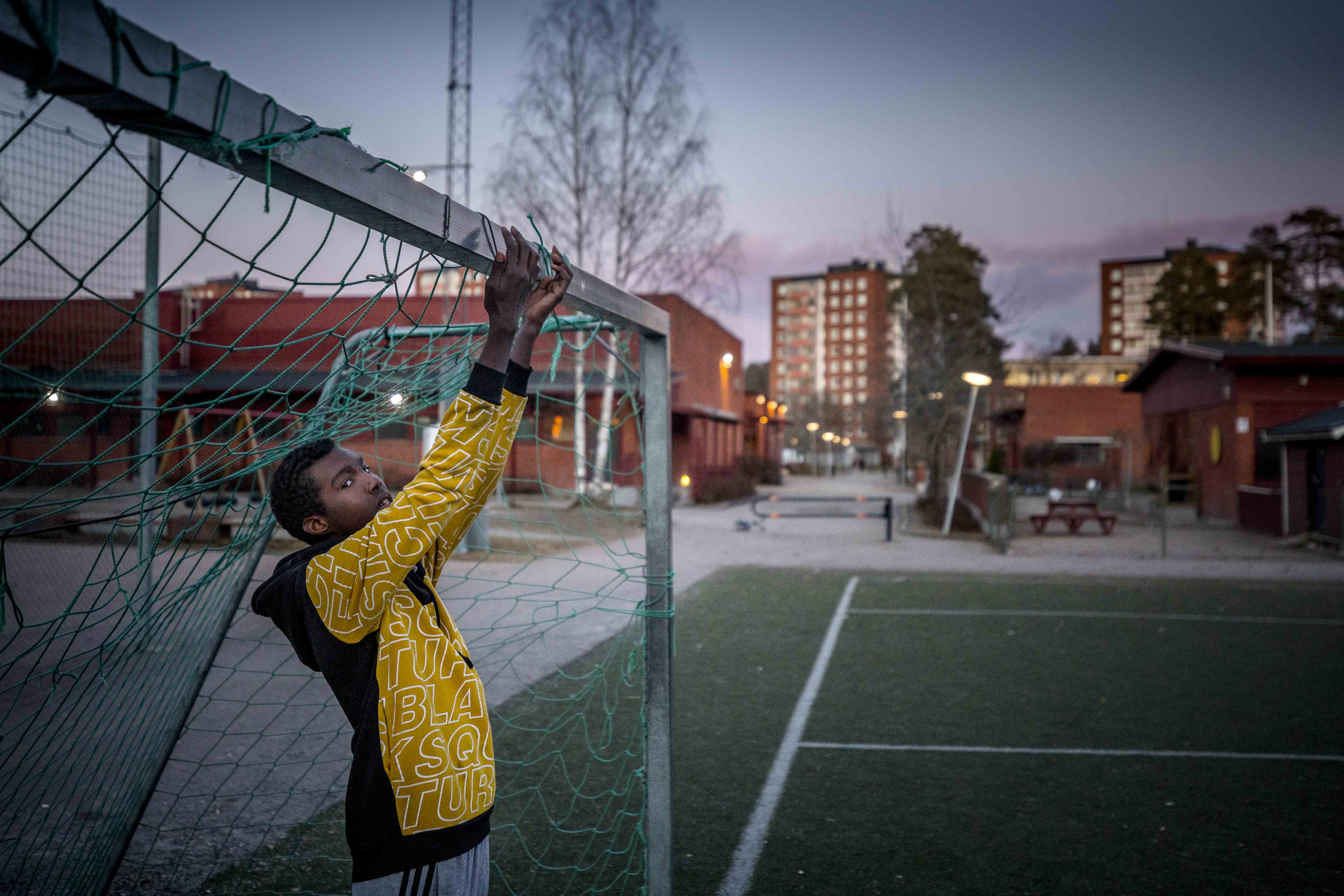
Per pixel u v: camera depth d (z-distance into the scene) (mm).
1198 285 57406
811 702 5934
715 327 33750
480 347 2484
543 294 1699
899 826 3891
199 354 17266
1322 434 15211
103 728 2865
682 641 7973
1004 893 3271
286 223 1204
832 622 8930
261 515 2537
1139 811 4055
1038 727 5359
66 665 5570
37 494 9086
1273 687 6305
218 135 1045
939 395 26688
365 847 1493
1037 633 8281
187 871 3301
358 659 1521
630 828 3791
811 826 3893
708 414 29172
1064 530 20656
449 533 1618
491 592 3678
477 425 1595
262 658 6527
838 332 139000
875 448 97875
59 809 3652
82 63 868
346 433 2449
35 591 8352
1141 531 20031
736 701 5965
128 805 2639
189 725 4797
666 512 2717
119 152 1006
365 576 1487
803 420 81938
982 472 23781
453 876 1509
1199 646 7691
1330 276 55031
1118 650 7547
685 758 4797
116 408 1299
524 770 4484
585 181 21531
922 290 34750
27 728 1988
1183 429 25094
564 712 5422
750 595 10719
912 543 17266
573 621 8141
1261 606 9812
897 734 5219
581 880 3314
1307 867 3482
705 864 3508
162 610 2180
